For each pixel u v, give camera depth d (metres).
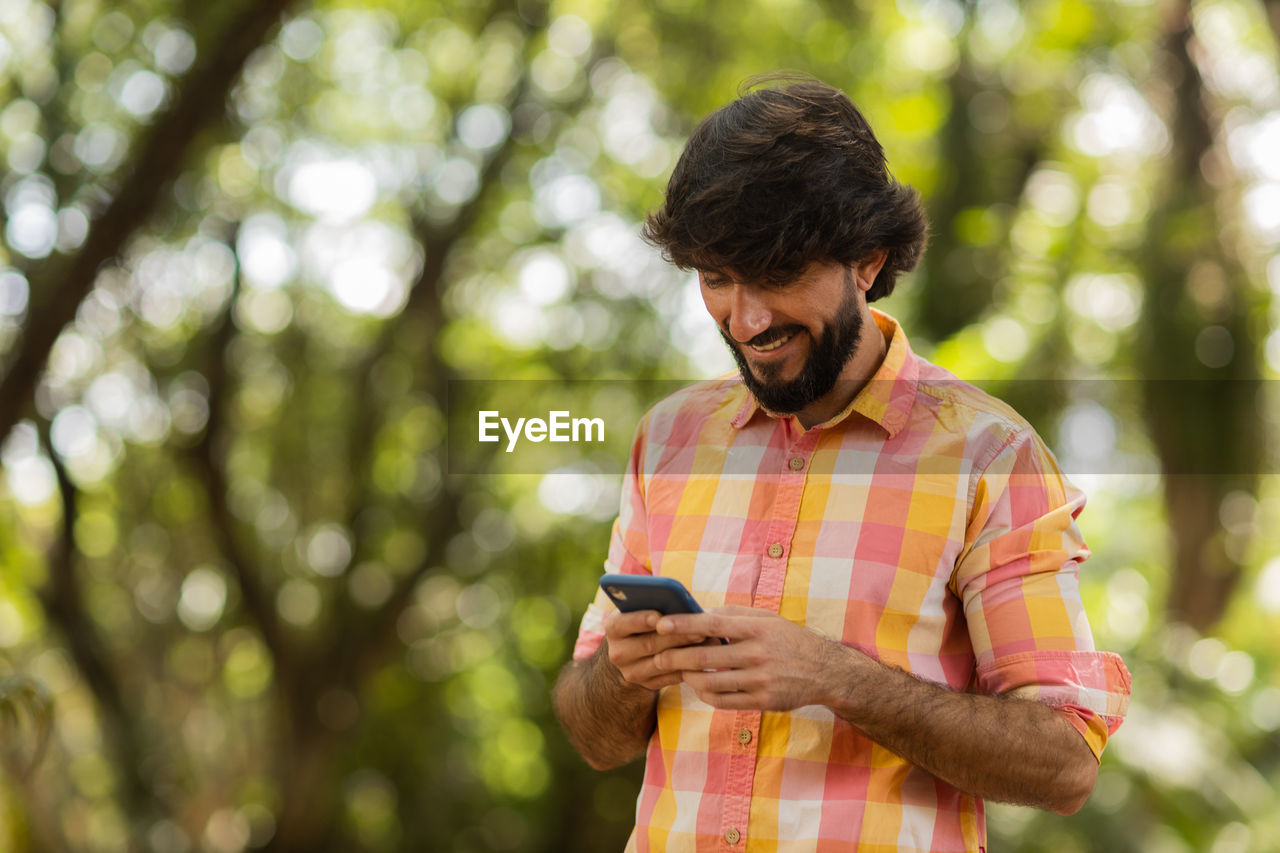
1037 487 1.52
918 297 8.00
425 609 9.78
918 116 8.43
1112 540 9.35
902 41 8.73
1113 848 5.47
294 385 9.17
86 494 8.96
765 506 1.59
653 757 1.62
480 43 8.95
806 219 1.40
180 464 8.58
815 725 1.48
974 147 8.43
